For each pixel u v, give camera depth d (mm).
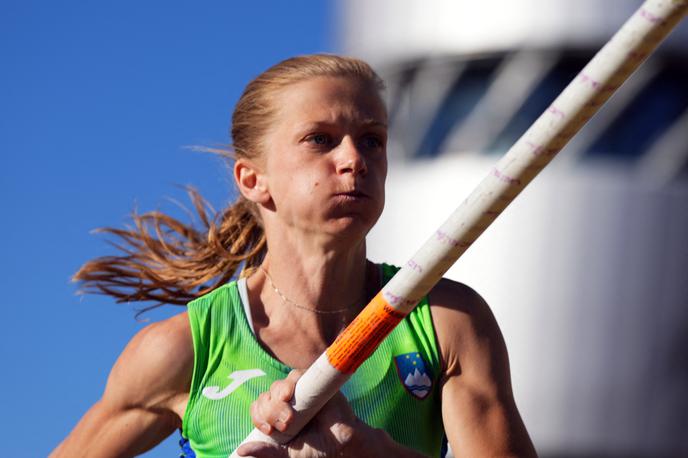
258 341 10570
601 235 45438
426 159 48969
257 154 10703
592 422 43781
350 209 10195
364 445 9609
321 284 10547
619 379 44094
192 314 10594
